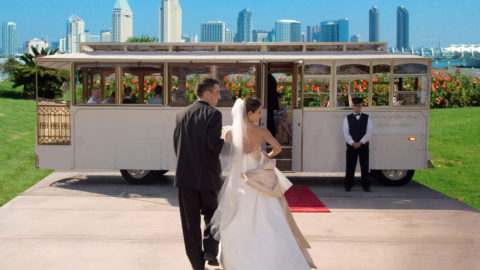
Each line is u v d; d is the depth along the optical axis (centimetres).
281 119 1008
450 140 1327
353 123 855
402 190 889
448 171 1052
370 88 895
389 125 896
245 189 418
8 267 479
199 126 444
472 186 917
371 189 899
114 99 905
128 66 901
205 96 462
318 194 851
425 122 897
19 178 977
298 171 912
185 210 455
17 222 646
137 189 884
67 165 908
